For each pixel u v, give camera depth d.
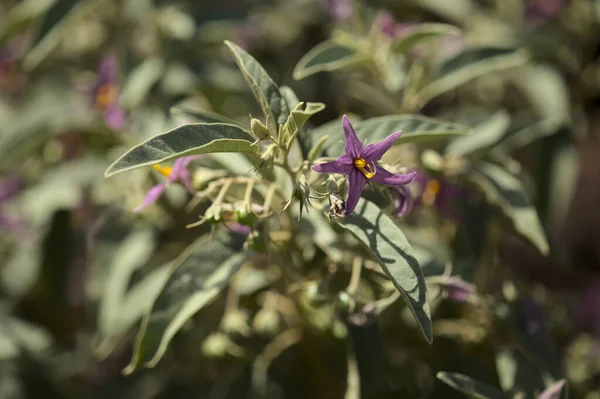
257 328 0.51
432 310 0.54
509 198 0.51
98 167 0.58
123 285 0.54
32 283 0.64
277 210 0.47
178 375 0.61
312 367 0.56
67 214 0.60
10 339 0.61
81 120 0.59
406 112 0.54
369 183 0.41
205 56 0.62
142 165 0.40
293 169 0.43
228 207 0.44
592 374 0.62
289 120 0.42
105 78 0.59
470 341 0.52
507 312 0.51
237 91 0.62
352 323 0.46
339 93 0.65
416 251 0.49
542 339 0.51
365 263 0.47
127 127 0.58
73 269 0.65
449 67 0.54
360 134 0.45
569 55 0.63
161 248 0.58
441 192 0.53
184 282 0.46
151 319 0.45
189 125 0.41
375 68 0.54
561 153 0.59
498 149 0.57
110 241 0.56
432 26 0.53
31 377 0.64
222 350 0.51
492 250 0.54
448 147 0.52
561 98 0.64
